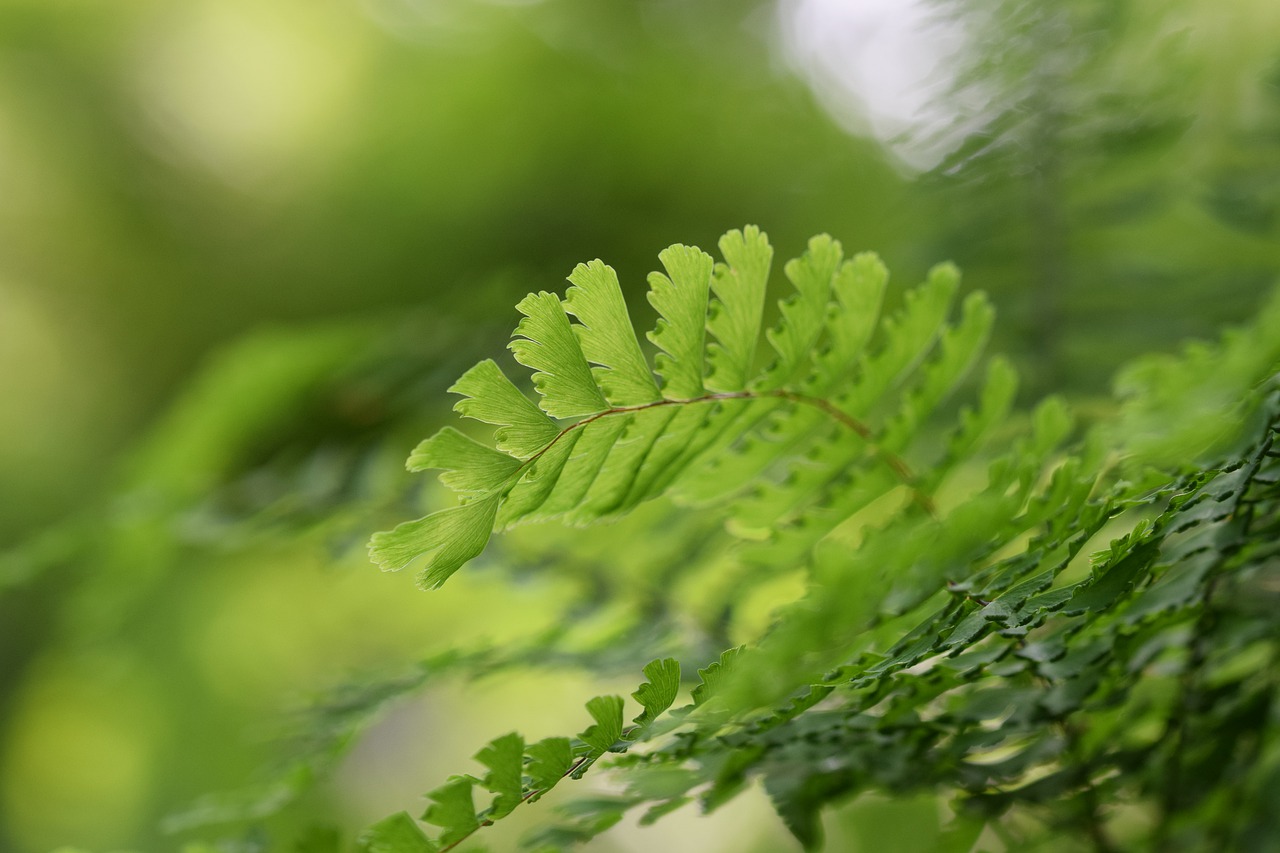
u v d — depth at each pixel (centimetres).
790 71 105
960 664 38
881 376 41
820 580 36
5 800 143
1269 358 38
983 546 38
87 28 154
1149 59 49
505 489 36
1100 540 44
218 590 107
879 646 39
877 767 40
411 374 67
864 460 42
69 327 145
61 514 140
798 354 40
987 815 40
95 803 138
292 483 59
